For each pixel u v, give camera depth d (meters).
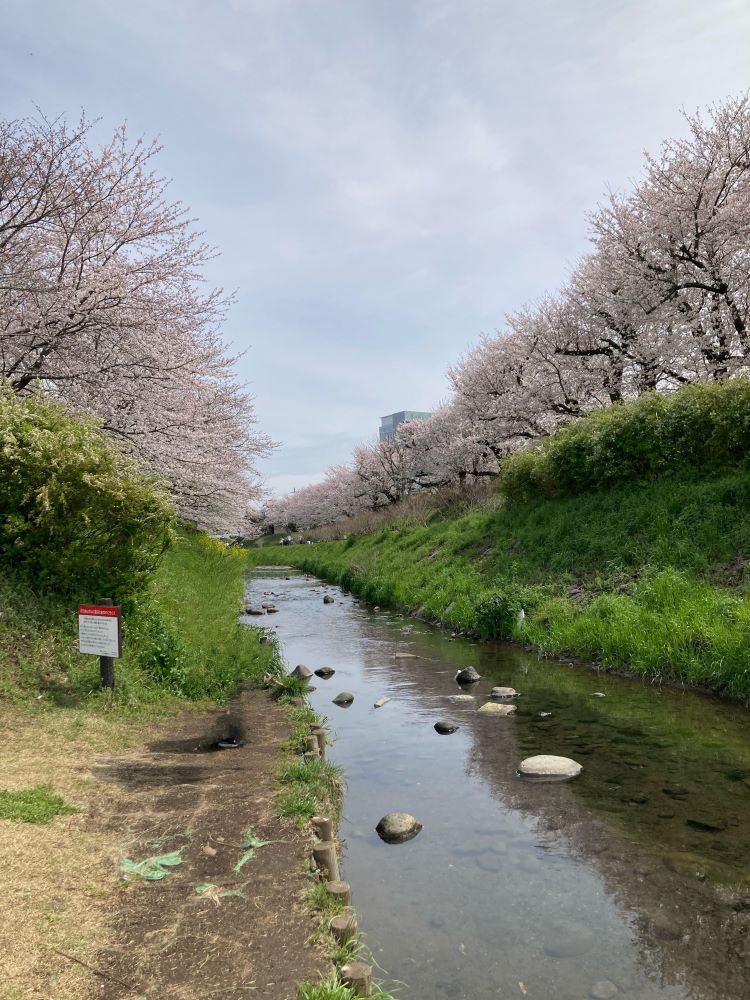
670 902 3.81
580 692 8.70
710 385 12.77
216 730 6.75
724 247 15.68
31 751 5.17
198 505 20.20
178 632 9.39
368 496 50.06
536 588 12.84
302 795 4.81
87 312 9.98
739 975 3.18
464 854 4.56
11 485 7.54
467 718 7.87
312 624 16.23
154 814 4.41
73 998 2.57
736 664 7.84
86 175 9.80
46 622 7.41
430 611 15.46
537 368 22.67
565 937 3.54
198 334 14.64
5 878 3.29
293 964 2.90
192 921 3.20
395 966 3.32
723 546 10.16
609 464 14.28
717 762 5.94
